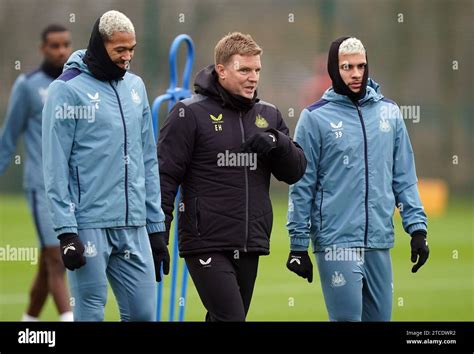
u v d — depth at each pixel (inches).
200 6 2807.6
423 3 2938.0
